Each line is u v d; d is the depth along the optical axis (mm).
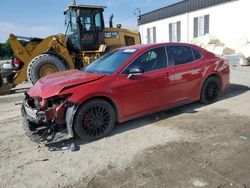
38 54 10117
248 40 18000
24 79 9867
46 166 3723
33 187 3238
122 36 12023
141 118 5508
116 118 4809
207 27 21656
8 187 3268
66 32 11852
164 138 4422
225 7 19672
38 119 4227
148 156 3809
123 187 3100
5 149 4352
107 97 4582
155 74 5164
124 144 4297
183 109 6008
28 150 4266
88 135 4449
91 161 3791
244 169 3311
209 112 5688
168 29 26469
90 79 4559
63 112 4316
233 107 5973
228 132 4504
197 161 3574
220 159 3596
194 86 5867
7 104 7777
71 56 10984
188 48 5930
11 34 9781
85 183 3242
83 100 4309
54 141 4266
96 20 11305
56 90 4293
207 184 3035
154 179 3209
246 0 17875
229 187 2957
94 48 11391
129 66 4938
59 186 3223
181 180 3145
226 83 6598
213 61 6246
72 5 10781
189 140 4270
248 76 10391
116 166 3600
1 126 5590
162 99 5305
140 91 4949
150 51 5270
